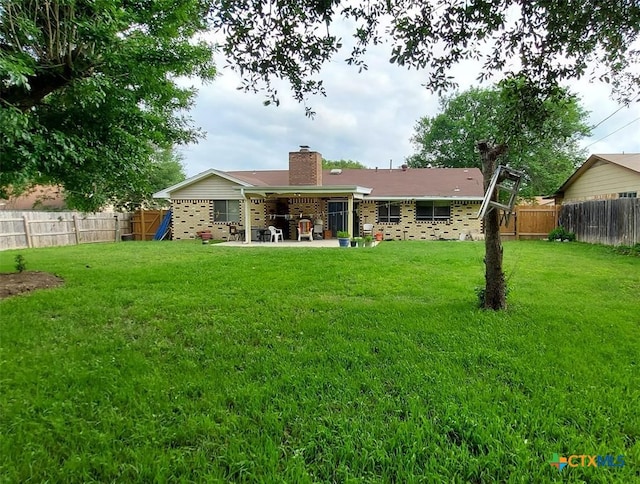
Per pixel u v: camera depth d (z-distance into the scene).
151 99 6.63
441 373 2.99
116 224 17.59
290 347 3.61
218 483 1.81
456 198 16.89
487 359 3.26
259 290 6.06
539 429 2.22
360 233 17.95
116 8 5.01
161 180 25.41
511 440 2.10
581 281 6.76
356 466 1.93
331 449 2.05
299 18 3.56
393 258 9.86
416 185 18.64
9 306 4.92
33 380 2.85
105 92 5.50
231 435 2.19
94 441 2.11
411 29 3.78
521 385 2.79
